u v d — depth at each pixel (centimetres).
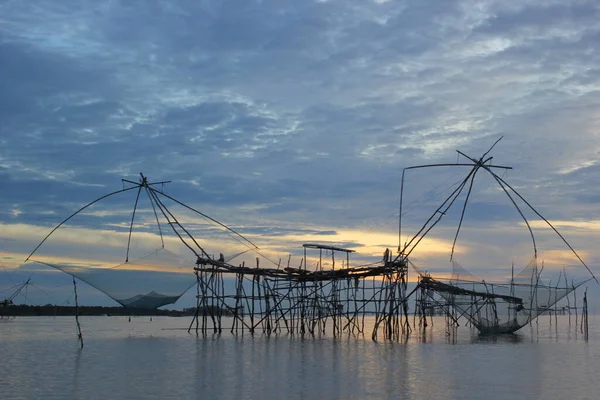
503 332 4162
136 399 1766
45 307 10950
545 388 1964
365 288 4256
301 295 4325
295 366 2447
